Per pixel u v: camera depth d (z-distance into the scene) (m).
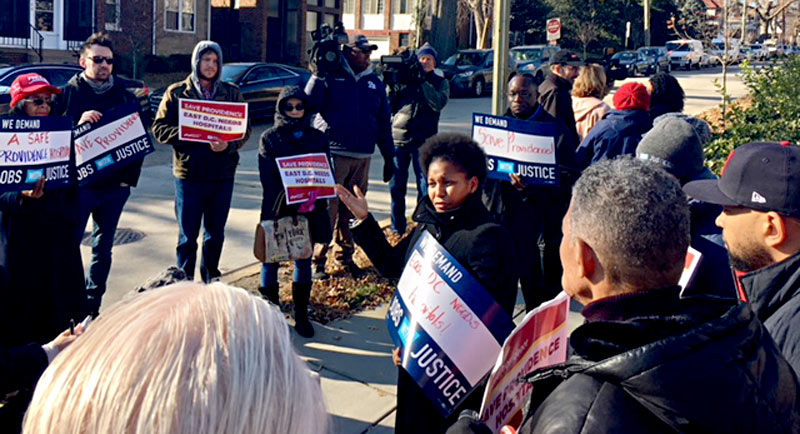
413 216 3.17
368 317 5.70
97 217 5.36
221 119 5.48
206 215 5.76
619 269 1.70
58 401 0.98
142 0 25.95
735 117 9.23
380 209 9.14
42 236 4.18
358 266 6.70
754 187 2.38
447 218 3.07
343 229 6.40
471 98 26.55
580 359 1.60
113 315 1.06
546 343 2.23
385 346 5.20
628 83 5.30
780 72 10.27
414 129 7.43
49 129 4.17
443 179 3.04
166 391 0.95
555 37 18.92
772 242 2.36
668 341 1.50
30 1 23.34
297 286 5.19
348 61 6.50
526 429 1.69
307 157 5.07
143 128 5.24
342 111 6.33
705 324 1.56
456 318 2.79
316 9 33.25
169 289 1.11
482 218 3.12
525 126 5.04
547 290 5.37
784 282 2.33
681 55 42.84
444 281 2.84
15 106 4.42
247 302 1.09
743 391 1.47
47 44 23.98
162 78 25.92
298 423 1.02
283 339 1.06
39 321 4.18
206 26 29.14
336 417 4.22
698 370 1.46
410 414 2.99
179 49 28.06
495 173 5.11
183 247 5.67
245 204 9.30
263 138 5.10
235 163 5.74
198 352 0.98
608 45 47.00
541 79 8.21
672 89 6.21
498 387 2.08
